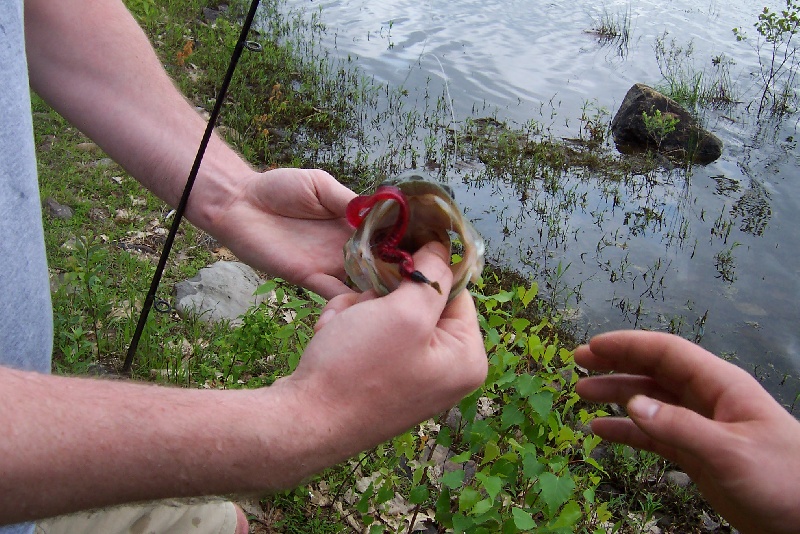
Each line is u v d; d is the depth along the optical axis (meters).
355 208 0.64
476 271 0.60
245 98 2.93
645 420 0.53
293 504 1.13
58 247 1.60
